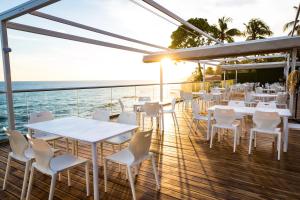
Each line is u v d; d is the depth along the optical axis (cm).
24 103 459
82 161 222
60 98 535
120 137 307
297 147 380
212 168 293
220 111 367
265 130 336
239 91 1263
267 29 1764
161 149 373
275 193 229
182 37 1476
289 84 579
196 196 224
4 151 367
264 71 1711
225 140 426
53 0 266
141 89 800
